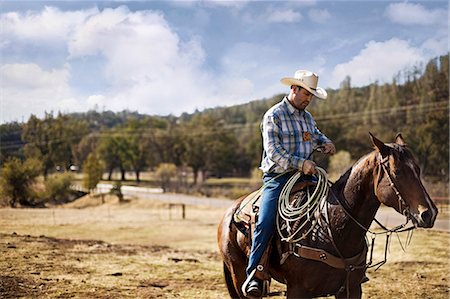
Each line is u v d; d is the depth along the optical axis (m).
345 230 4.69
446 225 18.06
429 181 39.16
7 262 8.77
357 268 4.77
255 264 4.95
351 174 4.80
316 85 5.05
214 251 13.42
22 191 25.94
